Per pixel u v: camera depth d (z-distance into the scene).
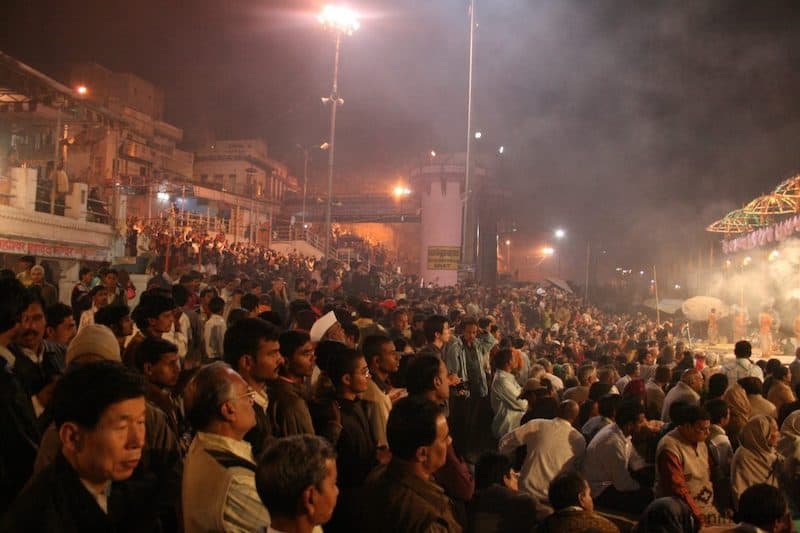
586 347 18.19
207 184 47.50
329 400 4.40
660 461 5.79
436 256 24.42
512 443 6.69
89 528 2.30
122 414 2.36
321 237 48.75
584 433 7.27
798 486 6.48
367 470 4.23
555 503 4.22
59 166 20.84
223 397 3.04
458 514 4.28
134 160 41.28
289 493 2.36
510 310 25.09
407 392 5.04
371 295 23.53
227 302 12.93
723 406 7.07
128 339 5.74
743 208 30.55
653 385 9.60
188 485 2.92
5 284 3.94
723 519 5.82
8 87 18.20
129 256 20.05
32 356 4.19
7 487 2.97
